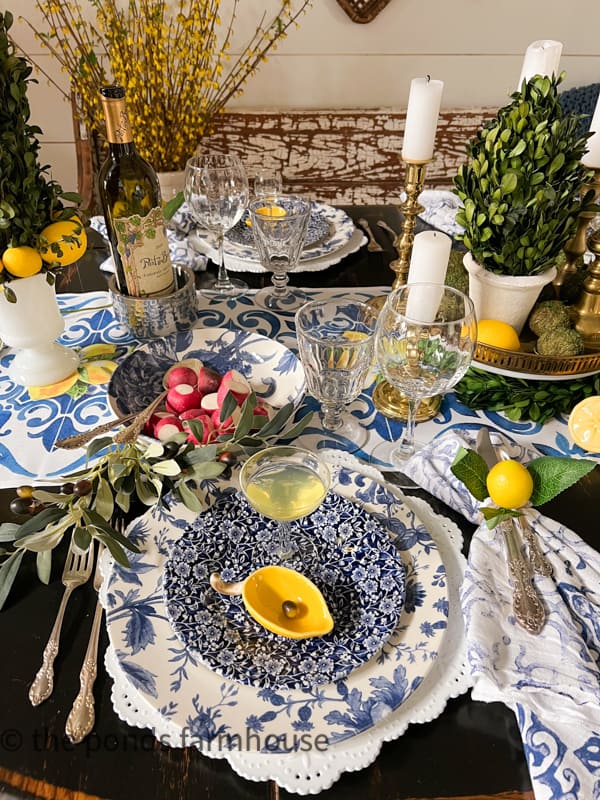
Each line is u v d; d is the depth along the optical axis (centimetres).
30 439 79
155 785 47
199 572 60
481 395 85
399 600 57
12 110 70
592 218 90
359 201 200
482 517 66
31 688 52
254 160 192
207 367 87
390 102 209
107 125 86
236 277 114
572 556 60
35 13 185
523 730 48
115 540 59
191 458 66
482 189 79
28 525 60
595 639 55
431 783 48
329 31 194
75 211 80
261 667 52
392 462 76
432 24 196
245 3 187
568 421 80
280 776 47
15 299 76
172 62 169
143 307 93
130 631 55
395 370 71
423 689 52
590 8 196
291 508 59
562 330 83
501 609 56
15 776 47
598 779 46
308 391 87
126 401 81
